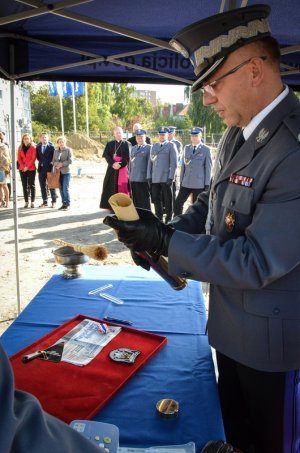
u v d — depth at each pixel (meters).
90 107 43.56
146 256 1.16
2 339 1.56
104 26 2.07
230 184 1.16
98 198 10.02
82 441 0.50
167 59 2.79
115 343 1.52
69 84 27.52
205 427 1.09
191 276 1.09
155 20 2.26
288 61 2.76
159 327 1.68
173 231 1.09
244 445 1.39
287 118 1.04
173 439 1.04
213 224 1.30
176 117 44.00
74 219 7.35
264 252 0.97
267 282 1.00
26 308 1.85
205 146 6.70
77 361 1.38
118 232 1.05
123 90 49.62
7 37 2.58
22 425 0.43
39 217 7.52
